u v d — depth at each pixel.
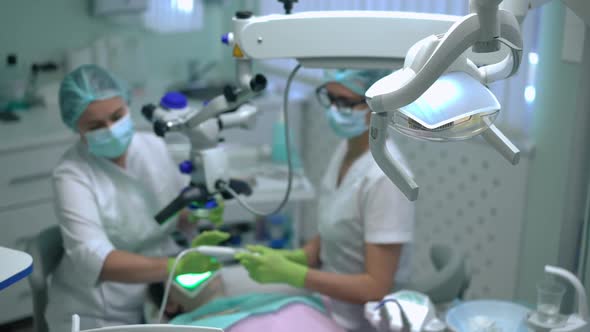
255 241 3.19
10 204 2.64
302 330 1.48
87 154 1.86
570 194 1.33
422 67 0.79
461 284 1.69
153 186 2.00
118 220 1.85
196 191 1.53
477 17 0.77
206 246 1.60
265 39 1.20
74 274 1.76
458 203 2.59
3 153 2.58
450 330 1.36
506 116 2.35
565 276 1.32
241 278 1.93
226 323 1.48
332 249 1.86
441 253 1.81
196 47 3.68
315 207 3.53
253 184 2.48
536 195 2.24
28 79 3.14
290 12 1.25
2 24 3.04
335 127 1.77
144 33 3.47
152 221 1.94
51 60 3.21
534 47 2.21
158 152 2.06
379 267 1.69
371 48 1.18
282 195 2.44
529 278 2.32
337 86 1.71
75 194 1.76
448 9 2.42
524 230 2.31
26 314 2.77
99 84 1.76
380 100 0.82
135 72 3.40
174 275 1.64
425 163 2.71
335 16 1.18
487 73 0.99
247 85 1.28
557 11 2.05
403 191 0.88
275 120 3.32
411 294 1.45
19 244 2.71
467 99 0.86
